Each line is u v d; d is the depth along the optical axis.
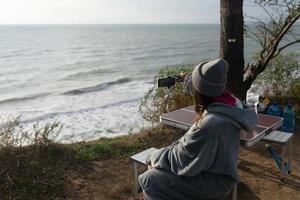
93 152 5.71
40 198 4.29
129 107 15.43
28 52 60.06
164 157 2.31
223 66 2.13
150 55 55.00
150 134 6.70
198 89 2.16
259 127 4.20
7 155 4.99
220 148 2.08
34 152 5.29
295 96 8.68
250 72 6.98
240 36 6.14
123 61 45.78
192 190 2.21
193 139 2.08
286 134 4.98
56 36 129.38
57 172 4.93
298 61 9.41
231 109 2.11
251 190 4.61
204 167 2.11
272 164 5.39
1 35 132.75
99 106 15.97
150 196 2.36
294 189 4.64
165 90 7.22
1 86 25.77
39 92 22.22
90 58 50.00
